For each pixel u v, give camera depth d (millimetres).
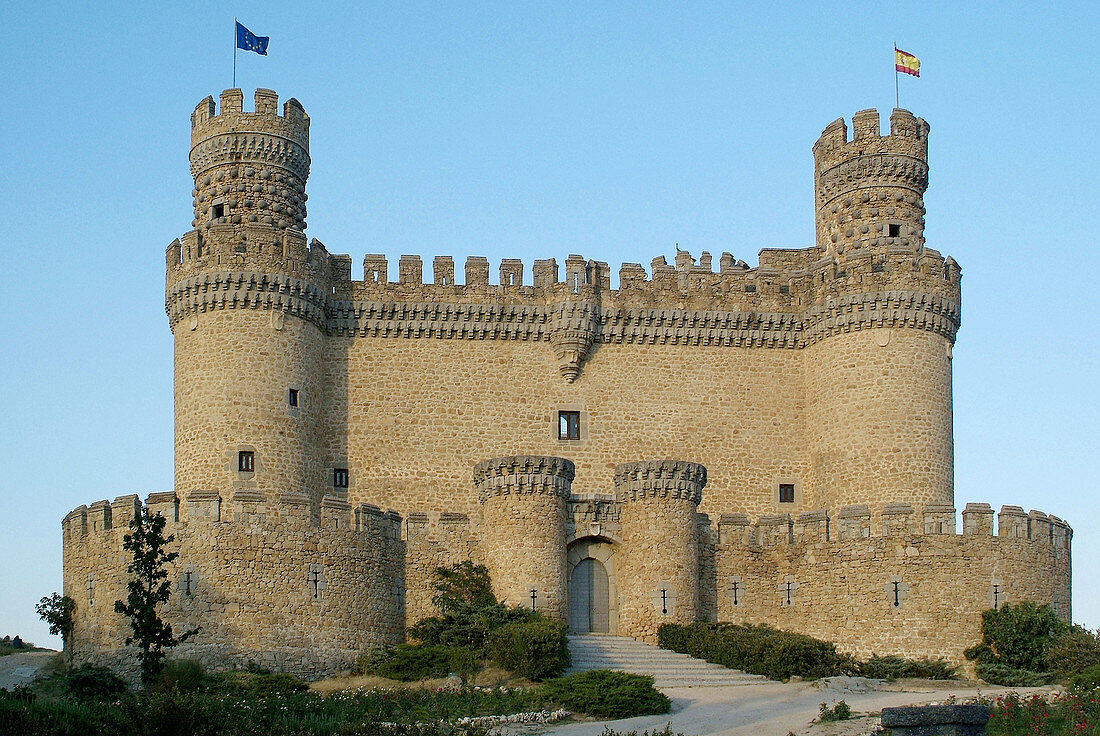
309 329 66438
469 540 62375
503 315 69188
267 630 56875
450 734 45062
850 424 67688
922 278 68125
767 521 64375
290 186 68312
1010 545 60656
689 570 62031
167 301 66188
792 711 48812
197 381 64438
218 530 57250
